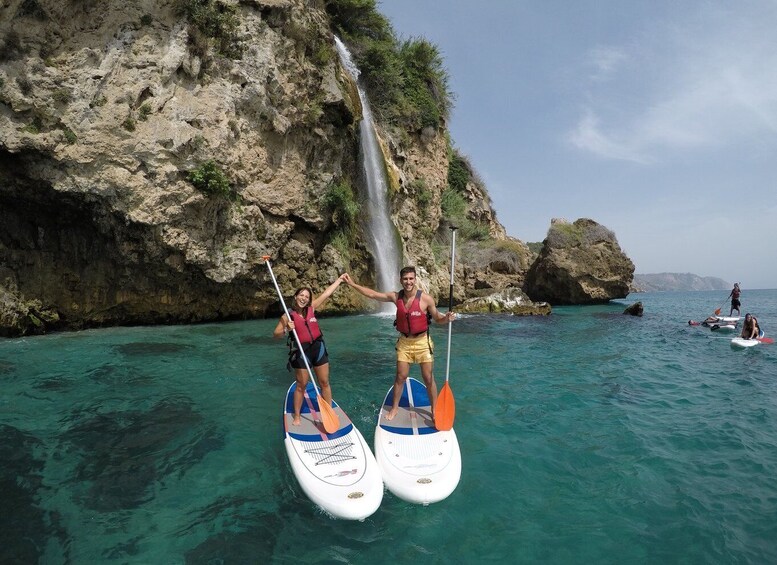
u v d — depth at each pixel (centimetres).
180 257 1312
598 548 353
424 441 488
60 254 1244
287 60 1537
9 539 353
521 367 933
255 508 400
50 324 1239
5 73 1066
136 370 830
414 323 527
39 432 553
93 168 1155
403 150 2394
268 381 769
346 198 1709
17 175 1118
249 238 1428
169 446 519
